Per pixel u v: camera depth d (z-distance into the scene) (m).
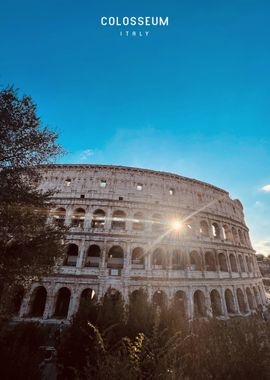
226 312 46.66
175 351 10.30
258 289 60.41
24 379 11.84
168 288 43.81
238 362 8.97
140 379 8.15
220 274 50.78
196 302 50.12
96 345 12.59
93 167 54.69
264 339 10.09
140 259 48.75
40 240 19.58
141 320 15.95
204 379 8.55
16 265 17.17
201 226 60.06
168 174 58.06
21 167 18.55
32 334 20.20
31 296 40.44
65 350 15.97
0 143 17.39
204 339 11.09
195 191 60.16
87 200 49.81
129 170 55.69
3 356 12.39
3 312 17.62
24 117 18.81
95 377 8.95
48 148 20.03
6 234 17.39
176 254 51.97
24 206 18.22
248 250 63.47
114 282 41.75
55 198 48.69
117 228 48.53
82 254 43.91
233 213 67.00
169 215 52.47
